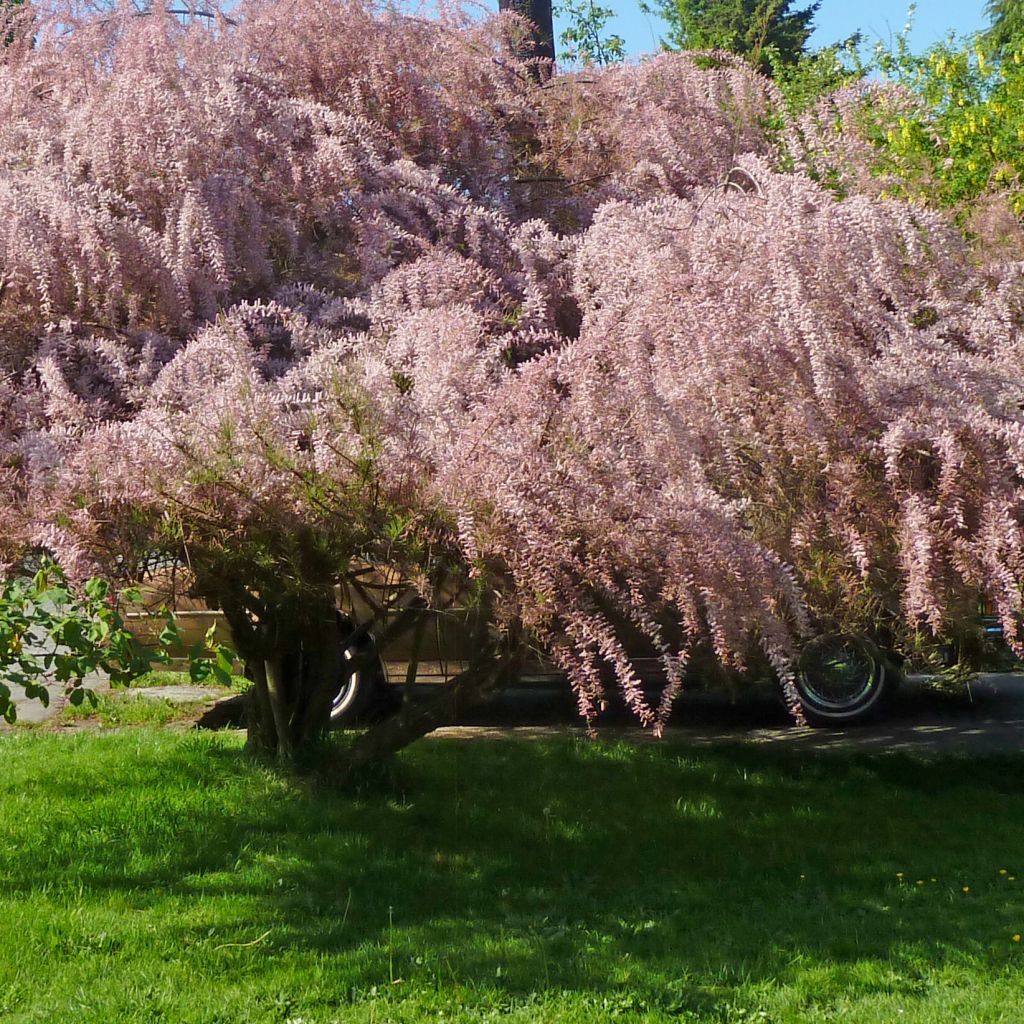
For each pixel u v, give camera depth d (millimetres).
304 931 4504
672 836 5703
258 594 5262
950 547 4285
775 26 23844
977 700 9094
